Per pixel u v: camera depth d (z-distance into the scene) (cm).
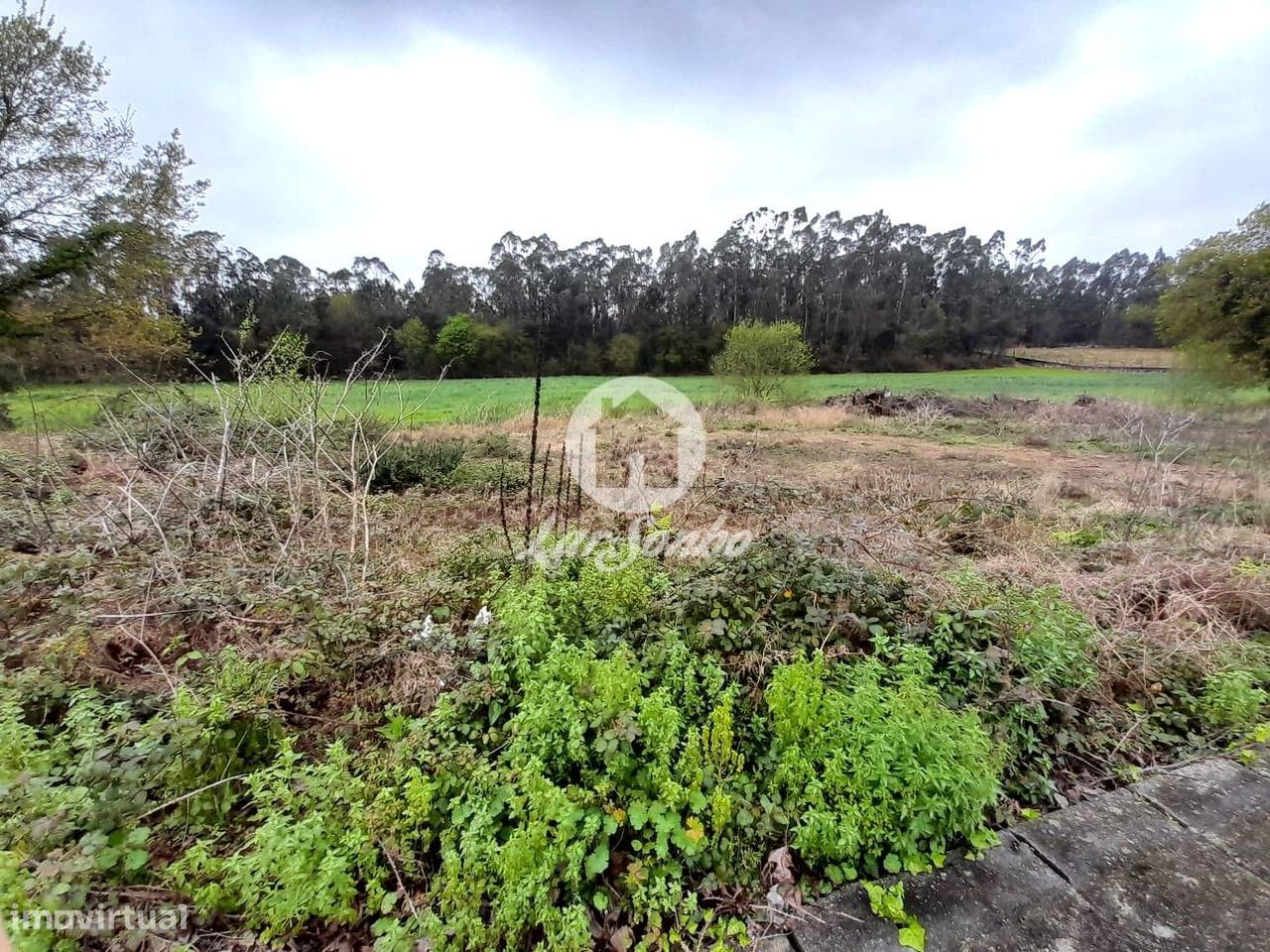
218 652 240
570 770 188
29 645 227
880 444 1080
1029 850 170
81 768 144
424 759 178
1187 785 197
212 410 536
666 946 146
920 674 201
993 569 334
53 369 991
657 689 195
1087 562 389
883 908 151
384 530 426
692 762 176
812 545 286
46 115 977
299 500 405
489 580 314
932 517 482
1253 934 142
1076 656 237
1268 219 1067
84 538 346
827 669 213
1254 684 250
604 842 166
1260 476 608
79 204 1023
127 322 1058
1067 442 1085
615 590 269
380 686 228
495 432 944
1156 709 238
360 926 148
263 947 138
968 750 169
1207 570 338
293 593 277
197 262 1202
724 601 252
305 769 165
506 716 211
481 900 147
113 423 466
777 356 1580
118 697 209
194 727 167
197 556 334
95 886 139
